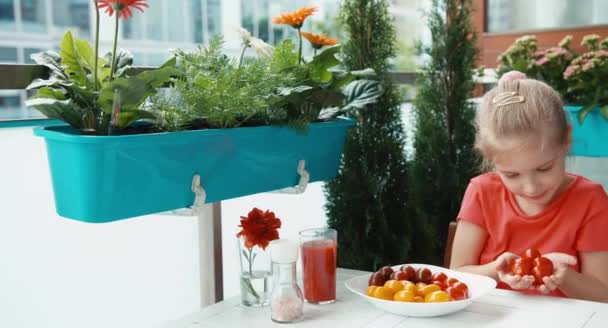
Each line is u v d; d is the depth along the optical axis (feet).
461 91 6.28
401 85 6.77
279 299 3.22
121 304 4.50
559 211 4.09
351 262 5.37
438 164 6.24
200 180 3.35
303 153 4.05
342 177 5.30
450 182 6.19
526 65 6.91
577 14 7.66
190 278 4.98
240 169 3.60
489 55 8.30
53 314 4.10
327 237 3.54
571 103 6.61
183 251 4.90
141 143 2.94
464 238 4.31
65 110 3.00
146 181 3.08
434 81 6.33
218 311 3.45
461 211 4.39
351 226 5.32
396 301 3.20
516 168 3.64
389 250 5.49
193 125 3.44
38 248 4.01
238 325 3.21
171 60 3.48
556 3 7.77
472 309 3.30
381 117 5.46
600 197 4.08
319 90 3.93
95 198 2.91
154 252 4.68
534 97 3.73
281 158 3.87
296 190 4.10
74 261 4.20
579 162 7.09
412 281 3.61
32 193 3.97
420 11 6.86
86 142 2.80
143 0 3.69
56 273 4.10
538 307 3.32
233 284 5.20
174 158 3.16
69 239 4.17
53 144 2.96
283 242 3.19
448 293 3.29
